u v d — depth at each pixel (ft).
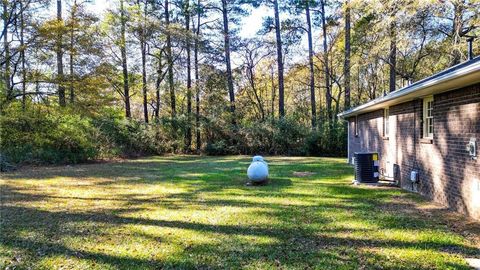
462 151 19.07
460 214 19.11
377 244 14.39
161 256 13.29
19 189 28.60
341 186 29.17
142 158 62.95
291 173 38.55
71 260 12.94
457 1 38.06
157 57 75.97
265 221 18.07
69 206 22.12
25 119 47.83
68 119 53.16
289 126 70.95
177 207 21.58
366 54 56.49
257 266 12.26
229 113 75.41
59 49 52.54
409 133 26.99
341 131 67.31
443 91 20.93
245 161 55.83
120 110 77.46
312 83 76.48
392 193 25.66
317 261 12.64
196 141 74.95
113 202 23.30
